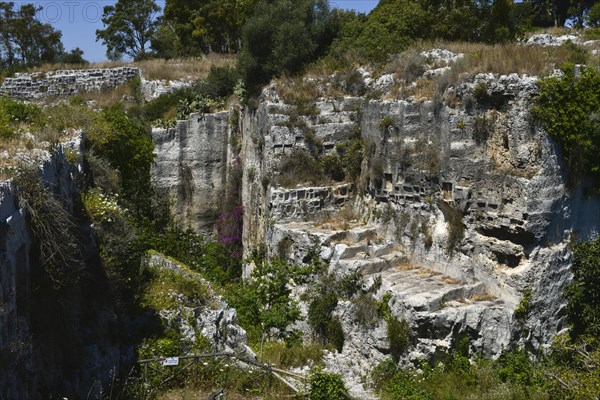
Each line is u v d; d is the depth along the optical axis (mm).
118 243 16234
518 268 19797
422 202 22656
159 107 36781
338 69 28812
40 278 12539
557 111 19203
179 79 40094
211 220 35656
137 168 26641
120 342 16000
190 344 17047
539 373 18344
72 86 44188
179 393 15812
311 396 17344
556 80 19203
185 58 49656
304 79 28828
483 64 20906
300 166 26828
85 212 15977
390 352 19984
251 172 30234
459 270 21109
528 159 19391
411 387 18625
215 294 19391
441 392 18078
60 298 13008
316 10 32344
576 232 20641
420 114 22906
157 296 17625
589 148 19578
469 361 19219
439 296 19547
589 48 25875
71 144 17375
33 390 11797
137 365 15844
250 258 27281
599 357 17266
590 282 20156
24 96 43562
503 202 20062
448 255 21469
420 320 19141
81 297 14375
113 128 23188
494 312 19359
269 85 30000
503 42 28938
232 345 18109
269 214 26109
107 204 16703
